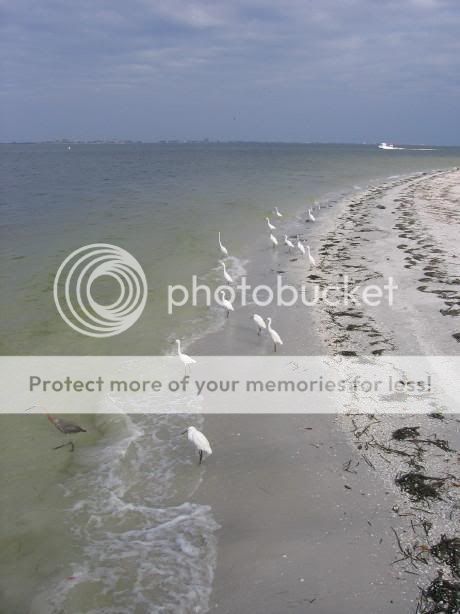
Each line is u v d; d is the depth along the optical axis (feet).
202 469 29.58
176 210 118.73
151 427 33.86
